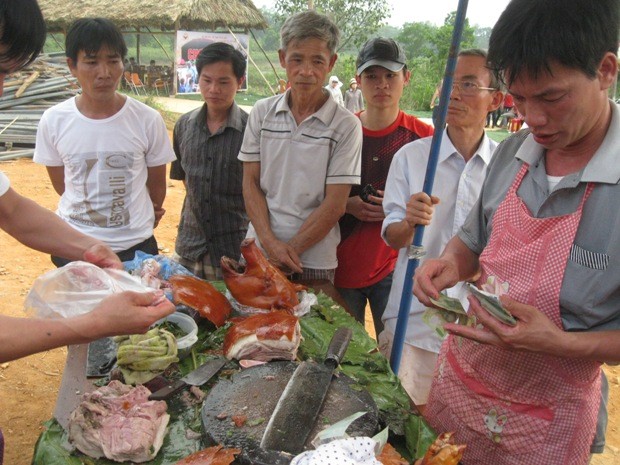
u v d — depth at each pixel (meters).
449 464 1.25
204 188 3.35
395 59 3.06
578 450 1.70
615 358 1.44
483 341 1.50
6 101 10.67
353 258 3.22
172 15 18.91
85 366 1.86
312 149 2.76
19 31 1.30
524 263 1.60
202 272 3.52
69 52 2.75
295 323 1.90
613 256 1.46
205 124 3.36
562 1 1.27
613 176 1.46
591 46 1.28
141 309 1.42
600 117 1.49
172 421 1.55
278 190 2.88
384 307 3.28
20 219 1.92
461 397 1.83
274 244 2.75
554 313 1.55
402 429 1.57
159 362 1.71
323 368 1.71
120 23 19.72
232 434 1.42
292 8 18.17
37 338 1.31
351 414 1.52
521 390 1.70
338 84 14.05
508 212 1.70
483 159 2.52
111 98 2.90
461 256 1.95
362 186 3.23
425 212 2.34
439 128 2.25
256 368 1.73
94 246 1.92
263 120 2.88
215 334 2.02
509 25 1.35
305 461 1.17
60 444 1.46
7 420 3.52
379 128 3.23
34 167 9.30
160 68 22.48
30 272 5.64
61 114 2.91
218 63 3.17
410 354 2.75
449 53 2.16
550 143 1.46
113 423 1.44
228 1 20.23
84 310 1.50
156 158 3.13
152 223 3.17
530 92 1.38
